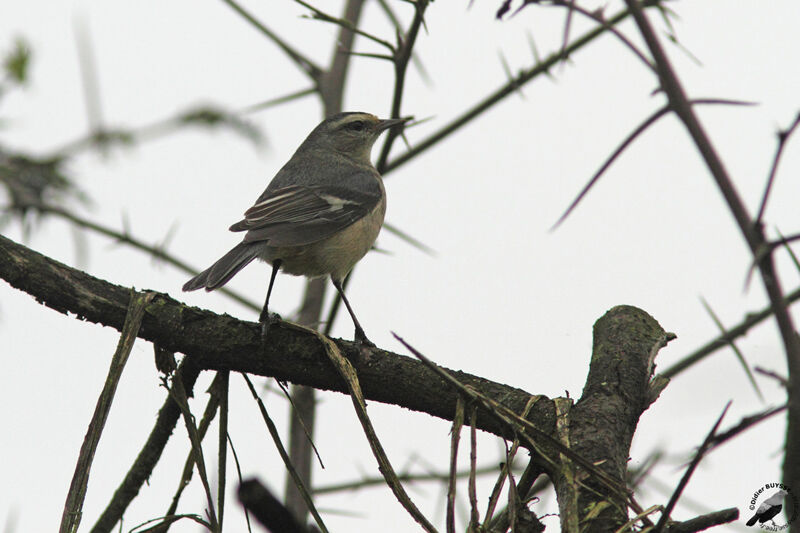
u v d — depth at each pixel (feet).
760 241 14.56
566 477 22.80
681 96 15.89
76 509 23.52
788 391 14.74
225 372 27.63
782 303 14.48
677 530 19.20
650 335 28.43
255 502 22.99
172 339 26.73
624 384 26.35
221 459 27.04
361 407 25.53
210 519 24.84
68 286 26.32
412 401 27.68
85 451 24.29
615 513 21.85
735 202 14.94
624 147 16.52
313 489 38.37
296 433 40.78
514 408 26.21
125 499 28.99
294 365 27.25
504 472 22.52
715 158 15.29
